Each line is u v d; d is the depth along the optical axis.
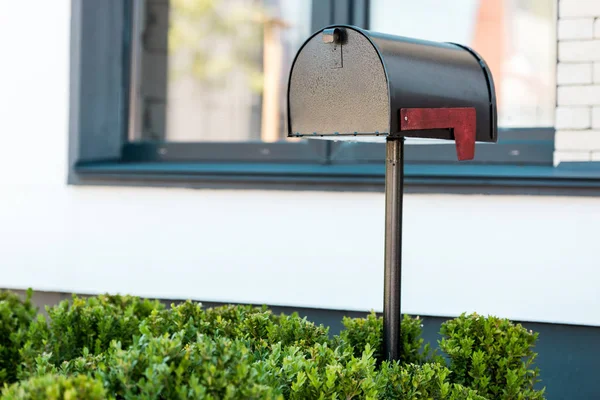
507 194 3.94
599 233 3.83
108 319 3.15
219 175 4.41
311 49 2.66
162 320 2.99
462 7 4.33
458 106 2.66
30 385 1.86
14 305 3.82
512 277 3.96
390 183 2.71
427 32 4.39
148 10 4.87
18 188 4.78
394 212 2.71
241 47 4.75
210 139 4.79
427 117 2.52
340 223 4.25
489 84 2.81
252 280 4.40
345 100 2.58
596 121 3.94
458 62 2.76
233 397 1.92
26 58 4.77
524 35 4.24
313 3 4.52
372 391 2.26
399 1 4.41
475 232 4.02
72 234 4.69
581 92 3.96
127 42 4.85
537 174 3.89
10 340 3.42
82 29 4.68
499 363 2.83
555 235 3.89
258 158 4.67
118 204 4.61
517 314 3.96
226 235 4.44
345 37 2.56
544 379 3.93
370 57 2.51
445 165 4.23
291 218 4.32
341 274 4.25
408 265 4.12
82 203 4.67
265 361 2.42
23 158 4.77
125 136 4.86
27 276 4.77
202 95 4.81
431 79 2.60
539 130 4.18
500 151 4.20
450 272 4.06
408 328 3.01
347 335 3.00
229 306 3.33
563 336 3.92
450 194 4.04
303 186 4.29
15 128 4.78
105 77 4.79
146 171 4.52
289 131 2.74
